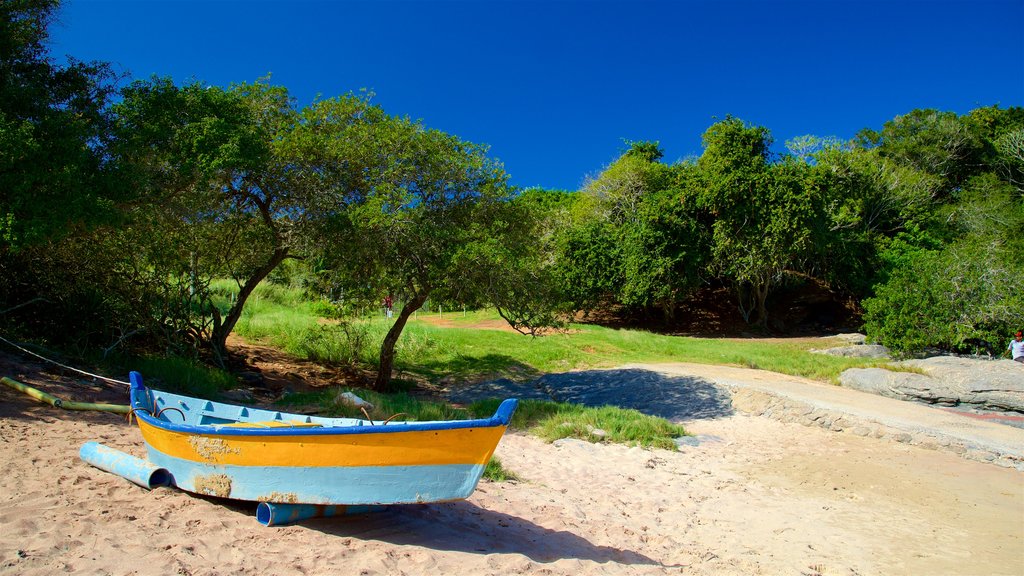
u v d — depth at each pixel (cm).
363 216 1309
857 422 1322
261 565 460
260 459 541
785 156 3347
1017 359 1956
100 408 863
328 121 1515
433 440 511
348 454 516
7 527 472
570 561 554
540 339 2466
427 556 512
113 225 1051
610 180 3850
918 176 4094
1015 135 4547
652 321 3656
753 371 2003
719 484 941
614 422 1266
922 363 1944
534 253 1623
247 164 1227
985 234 3584
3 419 795
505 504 734
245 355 1850
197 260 1594
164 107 1175
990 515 825
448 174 1487
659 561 602
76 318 1326
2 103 912
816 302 3731
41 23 1081
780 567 616
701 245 3231
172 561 445
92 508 535
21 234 856
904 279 2452
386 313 2930
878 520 795
